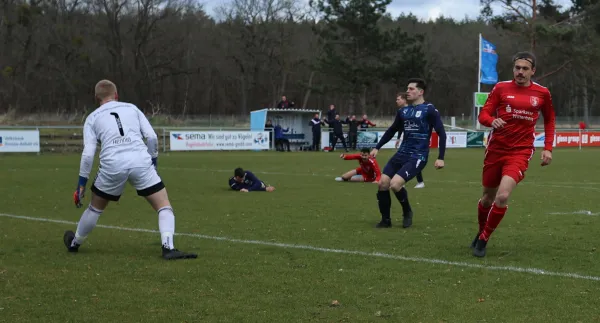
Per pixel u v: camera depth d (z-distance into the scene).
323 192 13.12
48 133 34.47
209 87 71.50
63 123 46.16
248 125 52.94
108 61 60.06
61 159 24.33
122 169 6.27
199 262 6.28
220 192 13.12
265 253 6.76
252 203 11.24
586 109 65.75
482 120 6.57
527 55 6.48
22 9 51.88
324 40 64.44
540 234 7.97
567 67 56.72
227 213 9.95
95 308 4.72
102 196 6.42
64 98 58.81
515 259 6.46
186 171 18.94
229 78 71.00
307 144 34.38
